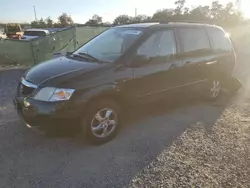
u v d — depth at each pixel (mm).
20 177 2979
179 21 5117
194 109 5223
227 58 5656
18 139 3828
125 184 2875
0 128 4160
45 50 10859
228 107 5422
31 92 3432
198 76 5031
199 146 3732
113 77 3666
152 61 4141
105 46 4340
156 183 2891
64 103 3275
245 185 2877
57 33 11234
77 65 3768
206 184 2879
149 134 4082
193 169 3160
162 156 3451
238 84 6332
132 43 3992
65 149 3596
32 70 3895
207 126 4422
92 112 3545
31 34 20141
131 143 3789
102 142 3748
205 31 5258
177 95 4742
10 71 9242
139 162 3307
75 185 2861
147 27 4332
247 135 4117
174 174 3057
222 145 3775
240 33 16750
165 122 4547
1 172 3057
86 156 3436
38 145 3682
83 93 3385
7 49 10617
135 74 3906
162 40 4348
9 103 5406
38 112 3287
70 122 3367
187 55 4723
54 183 2887
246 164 3293
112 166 3221
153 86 4211
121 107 3945
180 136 4031
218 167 3213
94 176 3020
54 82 3342
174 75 4504
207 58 5133
